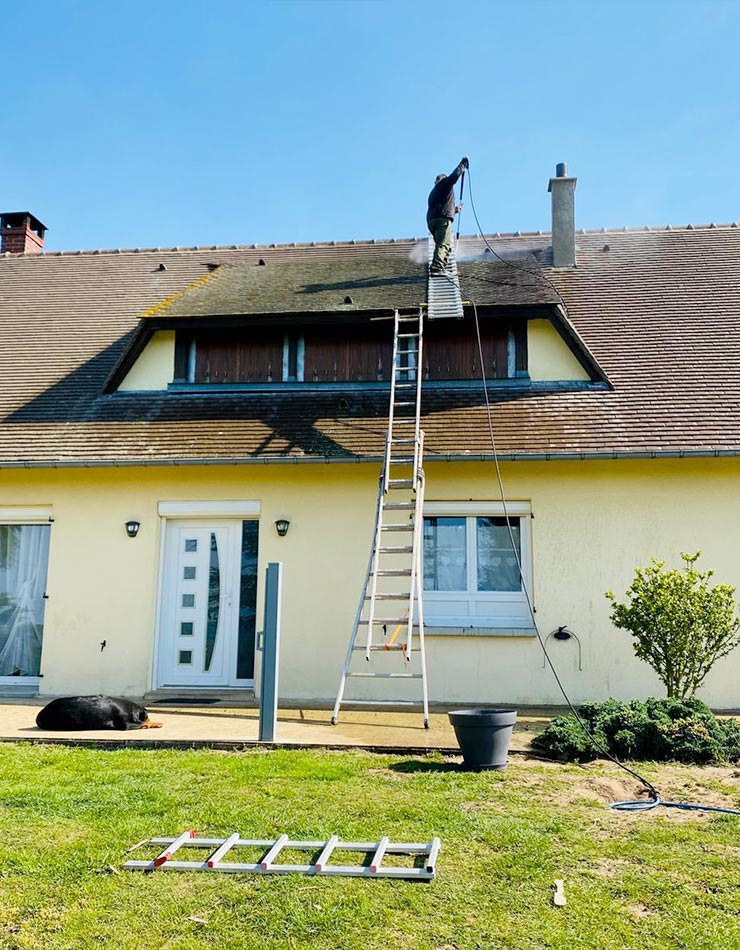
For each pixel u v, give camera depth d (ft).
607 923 13.10
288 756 23.35
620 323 43.80
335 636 35.91
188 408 40.06
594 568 35.35
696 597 28.30
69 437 38.52
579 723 24.49
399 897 13.91
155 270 55.88
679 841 16.44
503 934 12.78
